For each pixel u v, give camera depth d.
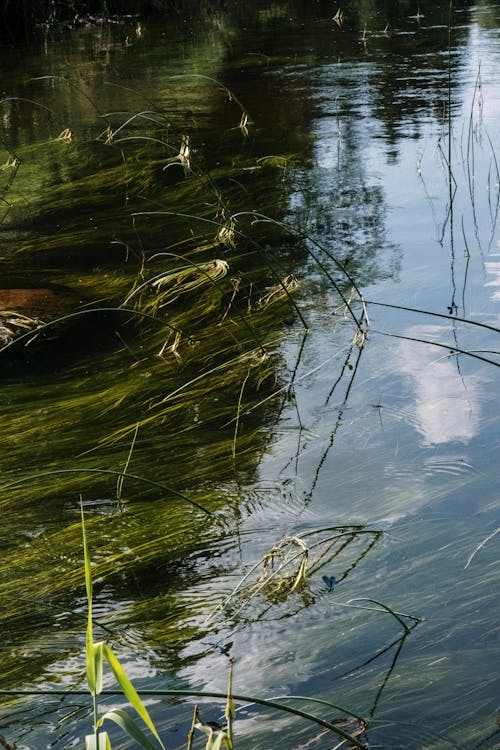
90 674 1.83
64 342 5.08
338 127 9.35
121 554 3.17
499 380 4.21
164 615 2.83
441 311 5.02
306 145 8.89
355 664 2.54
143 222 7.20
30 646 2.73
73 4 17.62
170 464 3.77
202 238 6.70
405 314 5.04
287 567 3.03
